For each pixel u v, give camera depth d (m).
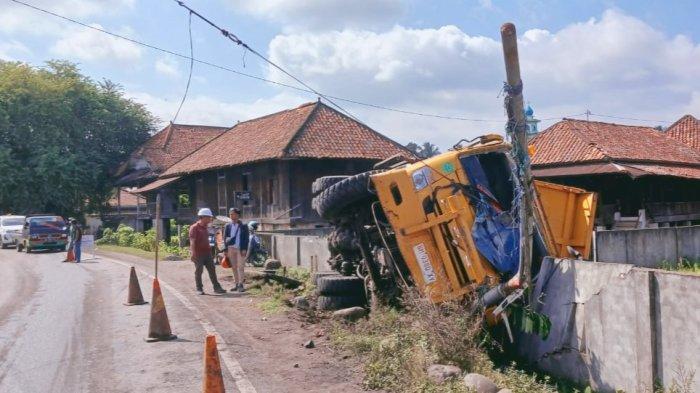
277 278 16.34
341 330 9.80
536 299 8.94
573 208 11.34
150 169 47.12
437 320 8.24
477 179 10.35
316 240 17.92
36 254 31.69
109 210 54.16
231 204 34.62
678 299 6.79
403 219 10.09
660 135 38.66
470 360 7.91
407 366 7.49
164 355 8.73
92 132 52.34
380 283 11.48
